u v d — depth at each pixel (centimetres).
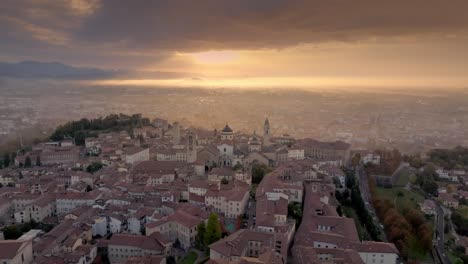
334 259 19838
